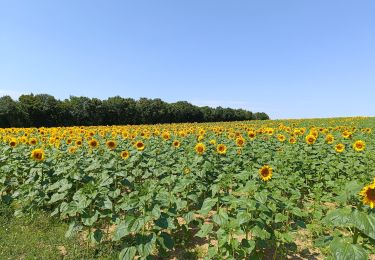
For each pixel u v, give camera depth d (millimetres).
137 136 18500
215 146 13273
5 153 11617
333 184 9430
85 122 59719
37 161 9469
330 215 4070
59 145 13336
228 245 5445
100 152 12469
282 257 6277
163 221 5660
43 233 7602
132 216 5520
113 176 8844
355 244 3906
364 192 3891
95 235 6344
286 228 6922
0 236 7367
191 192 7871
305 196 10000
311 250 6895
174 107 75938
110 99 66312
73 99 59938
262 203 5488
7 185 9719
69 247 6918
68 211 6633
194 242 7316
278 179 9219
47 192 9219
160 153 12484
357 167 11383
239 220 5168
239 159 11273
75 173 8383
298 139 16672
